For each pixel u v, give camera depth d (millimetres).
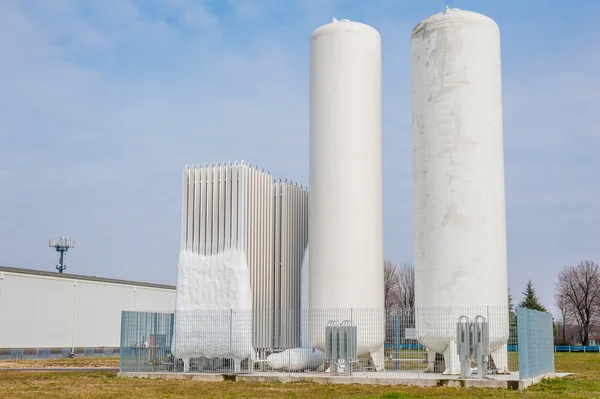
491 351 34062
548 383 31000
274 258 40125
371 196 37750
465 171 34625
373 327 36438
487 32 35812
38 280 59156
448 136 34969
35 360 55188
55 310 60906
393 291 109688
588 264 125188
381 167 38812
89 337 65000
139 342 36906
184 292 36906
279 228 40531
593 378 35656
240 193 36938
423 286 34938
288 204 41188
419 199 35656
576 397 25266
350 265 36938
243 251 36562
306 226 43250
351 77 38031
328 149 37781
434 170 35062
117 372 38625
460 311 33875
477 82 35219
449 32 35562
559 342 116312
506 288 35125
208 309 36375
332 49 38344
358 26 38688
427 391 27406
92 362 52469
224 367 36031
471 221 34344
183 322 36438
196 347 36000
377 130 38656
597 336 143125
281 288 39812
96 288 66375
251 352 35344
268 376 32250
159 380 33500
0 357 54656
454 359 33594
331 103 38000
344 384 30484
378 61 39250
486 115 35188
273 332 39188
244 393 27094
